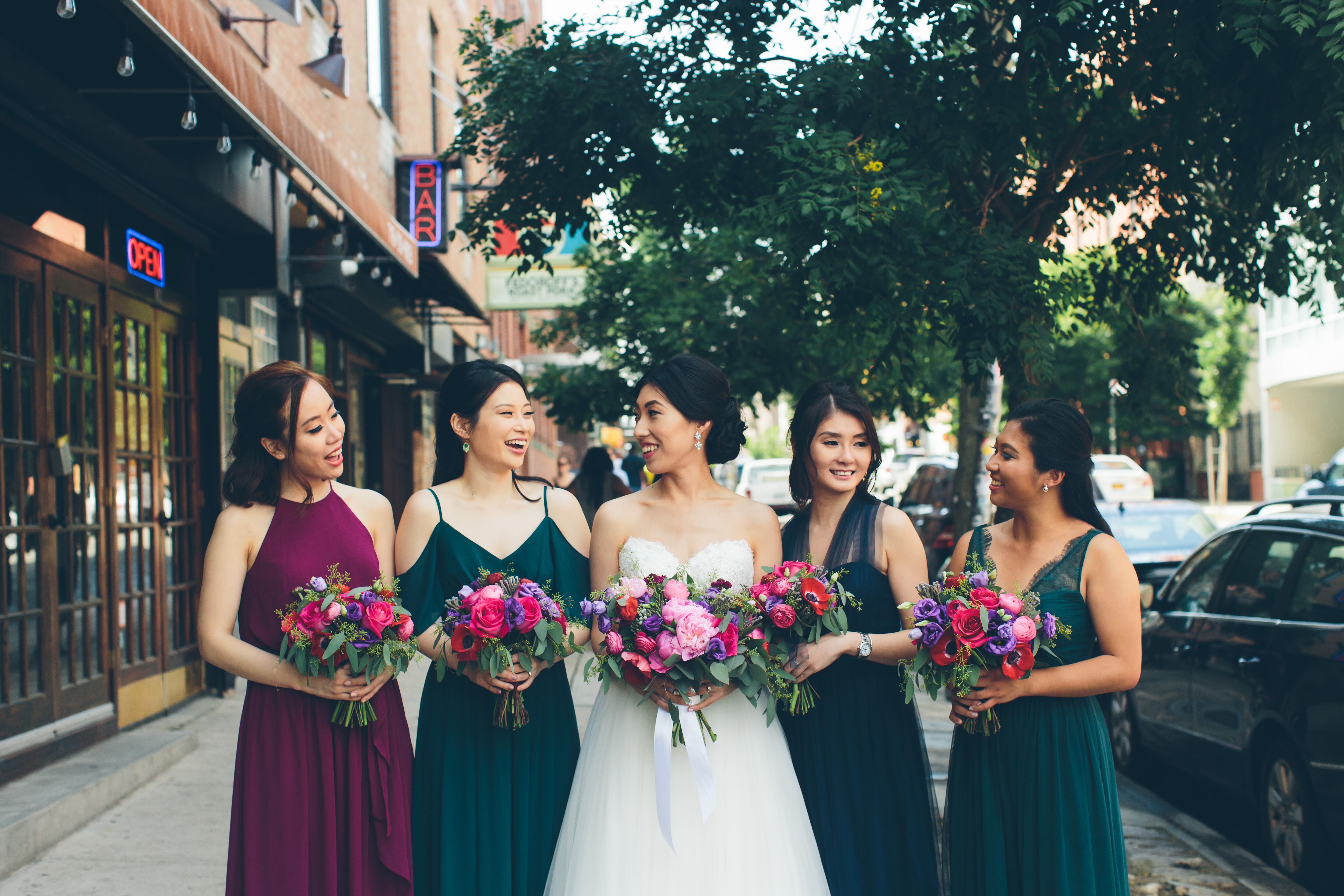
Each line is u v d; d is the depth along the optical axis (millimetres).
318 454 2832
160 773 5629
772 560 3293
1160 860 4691
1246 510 30547
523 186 6840
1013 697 2848
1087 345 18609
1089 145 6191
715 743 3068
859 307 5586
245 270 7672
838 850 3240
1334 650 4219
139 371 6691
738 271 11258
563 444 44250
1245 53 4809
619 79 6113
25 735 5180
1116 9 5047
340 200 6367
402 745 2963
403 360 13750
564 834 3098
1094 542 2949
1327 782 4145
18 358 5242
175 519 7242
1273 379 32812
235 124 5684
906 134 5230
